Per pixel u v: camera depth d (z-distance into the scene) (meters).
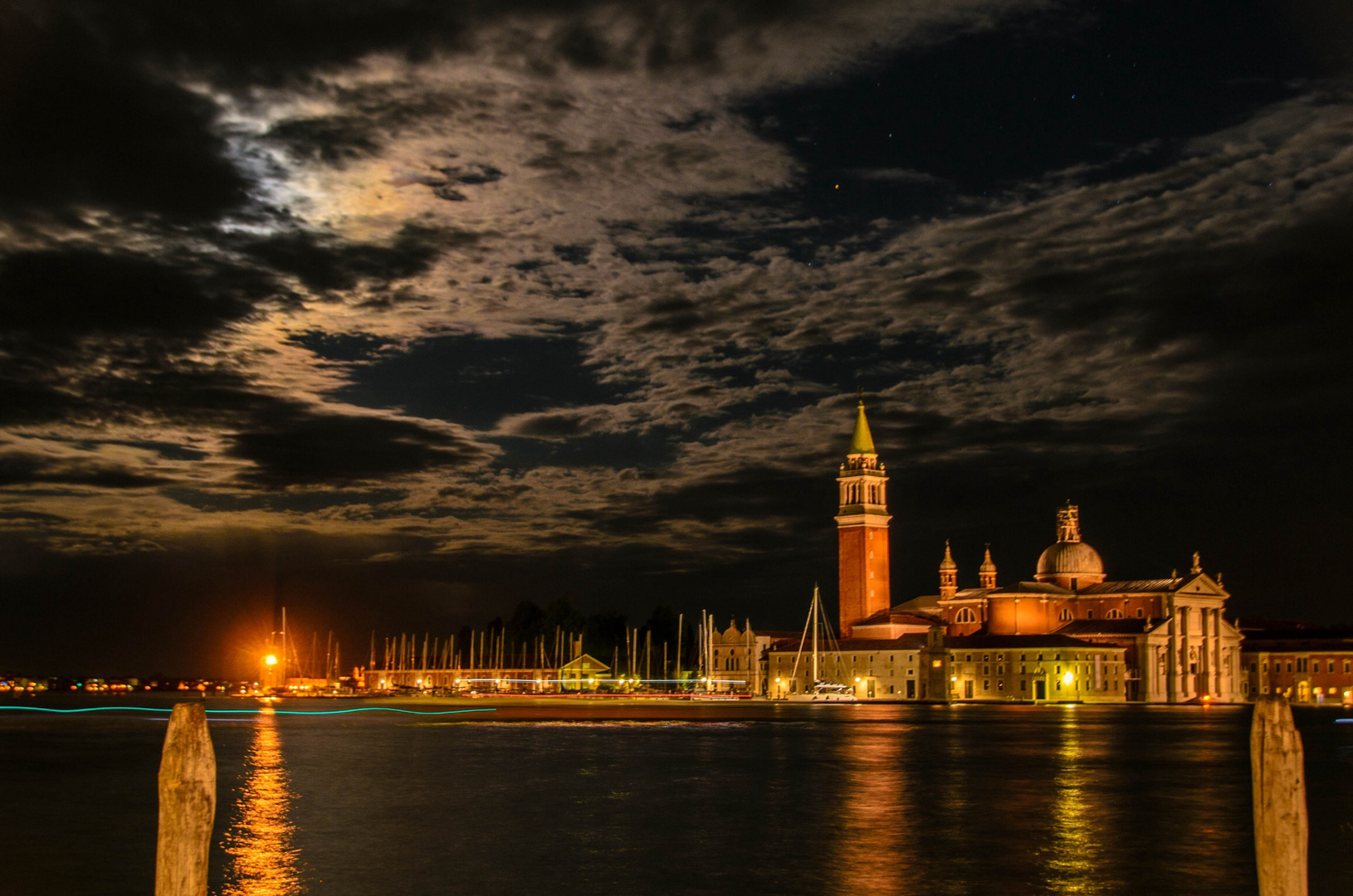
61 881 51.41
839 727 170.00
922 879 50.56
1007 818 68.38
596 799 77.62
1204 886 49.22
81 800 79.81
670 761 107.00
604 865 53.72
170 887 25.52
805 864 54.06
